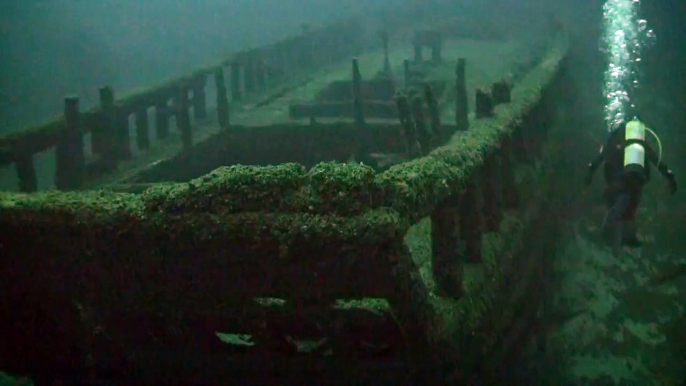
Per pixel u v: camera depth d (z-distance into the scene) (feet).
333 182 9.31
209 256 9.84
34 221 10.37
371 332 10.84
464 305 12.21
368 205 9.38
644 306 22.77
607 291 23.93
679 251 26.66
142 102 26.63
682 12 45.73
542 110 23.26
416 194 9.80
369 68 43.27
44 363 11.82
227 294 10.07
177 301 10.43
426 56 46.37
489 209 15.81
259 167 9.75
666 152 37.04
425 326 9.95
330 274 9.51
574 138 35.99
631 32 47.01
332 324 10.80
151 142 27.94
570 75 37.24
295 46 43.93
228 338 11.87
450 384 11.21
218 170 9.92
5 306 11.20
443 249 12.19
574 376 18.89
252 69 37.91
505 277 15.19
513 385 15.85
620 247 25.52
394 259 9.30
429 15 59.82
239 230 9.48
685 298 23.16
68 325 11.44
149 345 11.35
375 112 31.24
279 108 33.19
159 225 9.79
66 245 10.43
